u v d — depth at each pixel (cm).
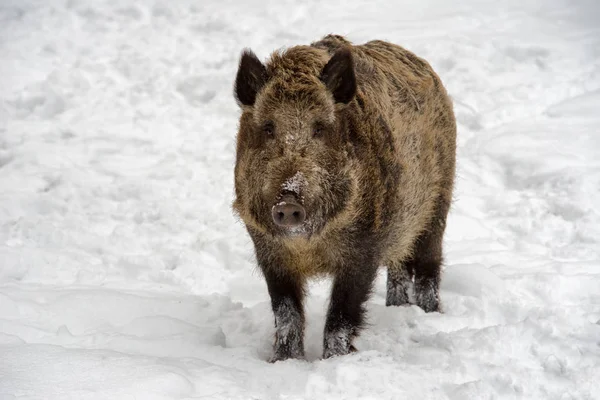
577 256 2983
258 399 1630
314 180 1770
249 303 2589
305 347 2169
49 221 3356
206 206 3531
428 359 1884
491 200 3547
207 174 3888
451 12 5762
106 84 4988
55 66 5222
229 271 2952
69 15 5891
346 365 1767
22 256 2833
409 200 2225
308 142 1800
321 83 1836
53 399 1517
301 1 6041
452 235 3209
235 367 1878
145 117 4622
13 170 3925
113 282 2681
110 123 4550
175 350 1980
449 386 1712
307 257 1983
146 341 2003
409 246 2411
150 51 5391
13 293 2375
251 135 1891
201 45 5441
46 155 4103
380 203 1998
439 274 2509
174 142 4334
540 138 4028
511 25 5506
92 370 1672
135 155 4172
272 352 2103
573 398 1656
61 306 2250
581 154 3862
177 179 3828
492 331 1950
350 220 1920
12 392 1532
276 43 5366
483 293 2497
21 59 5269
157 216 3441
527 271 2725
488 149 3972
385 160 2022
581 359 1847
